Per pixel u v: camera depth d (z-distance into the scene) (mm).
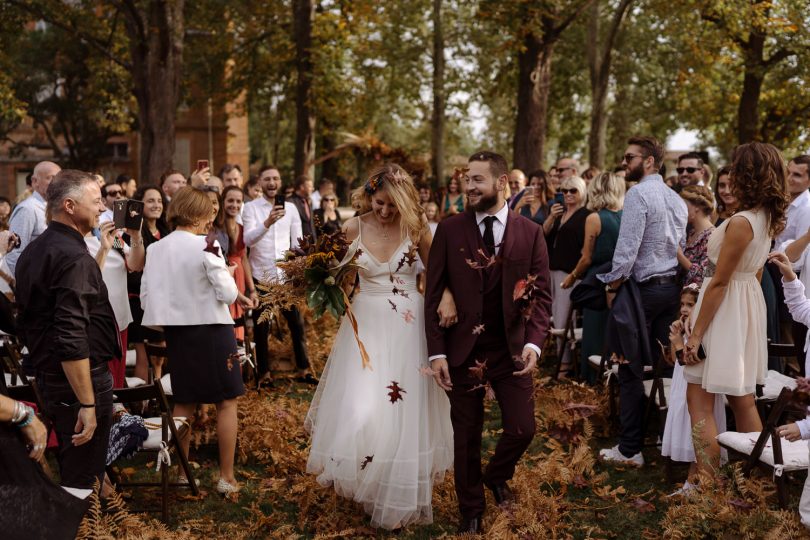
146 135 18672
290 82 25188
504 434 3807
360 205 4066
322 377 4203
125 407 5230
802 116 21359
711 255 3984
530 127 18156
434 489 4262
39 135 37719
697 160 6727
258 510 4023
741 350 3846
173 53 16891
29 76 28750
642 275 4996
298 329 6820
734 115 24047
